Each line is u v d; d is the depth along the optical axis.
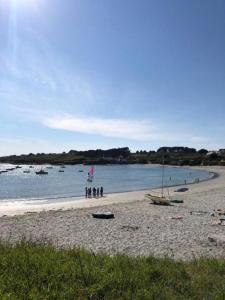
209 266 8.30
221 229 21.80
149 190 64.81
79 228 22.14
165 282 6.48
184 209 32.94
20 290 5.27
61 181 100.25
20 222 24.69
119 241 18.05
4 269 6.19
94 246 16.75
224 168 188.88
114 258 7.86
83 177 121.06
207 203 38.84
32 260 6.75
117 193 59.47
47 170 179.88
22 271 6.09
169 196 49.00
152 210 31.81
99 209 32.66
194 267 8.21
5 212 34.38
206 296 5.89
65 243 17.30
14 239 17.77
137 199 46.78
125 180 103.88
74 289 5.51
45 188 75.94
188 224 23.73
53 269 6.32
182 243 17.41
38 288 5.45
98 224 23.72
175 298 5.65
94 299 5.39
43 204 43.19
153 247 16.48
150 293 5.70
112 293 5.56
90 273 6.23
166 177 118.50
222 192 55.16
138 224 23.73
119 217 27.14
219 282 6.74
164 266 7.80
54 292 5.30
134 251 15.54
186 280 6.84
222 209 33.47
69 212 30.45
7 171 166.75
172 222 24.66
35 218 26.64
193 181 95.06
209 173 144.50
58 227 22.59
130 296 5.53
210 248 16.08
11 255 7.08
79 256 7.14
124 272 6.59
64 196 56.12
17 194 61.47
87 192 56.66
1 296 4.89
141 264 7.65
